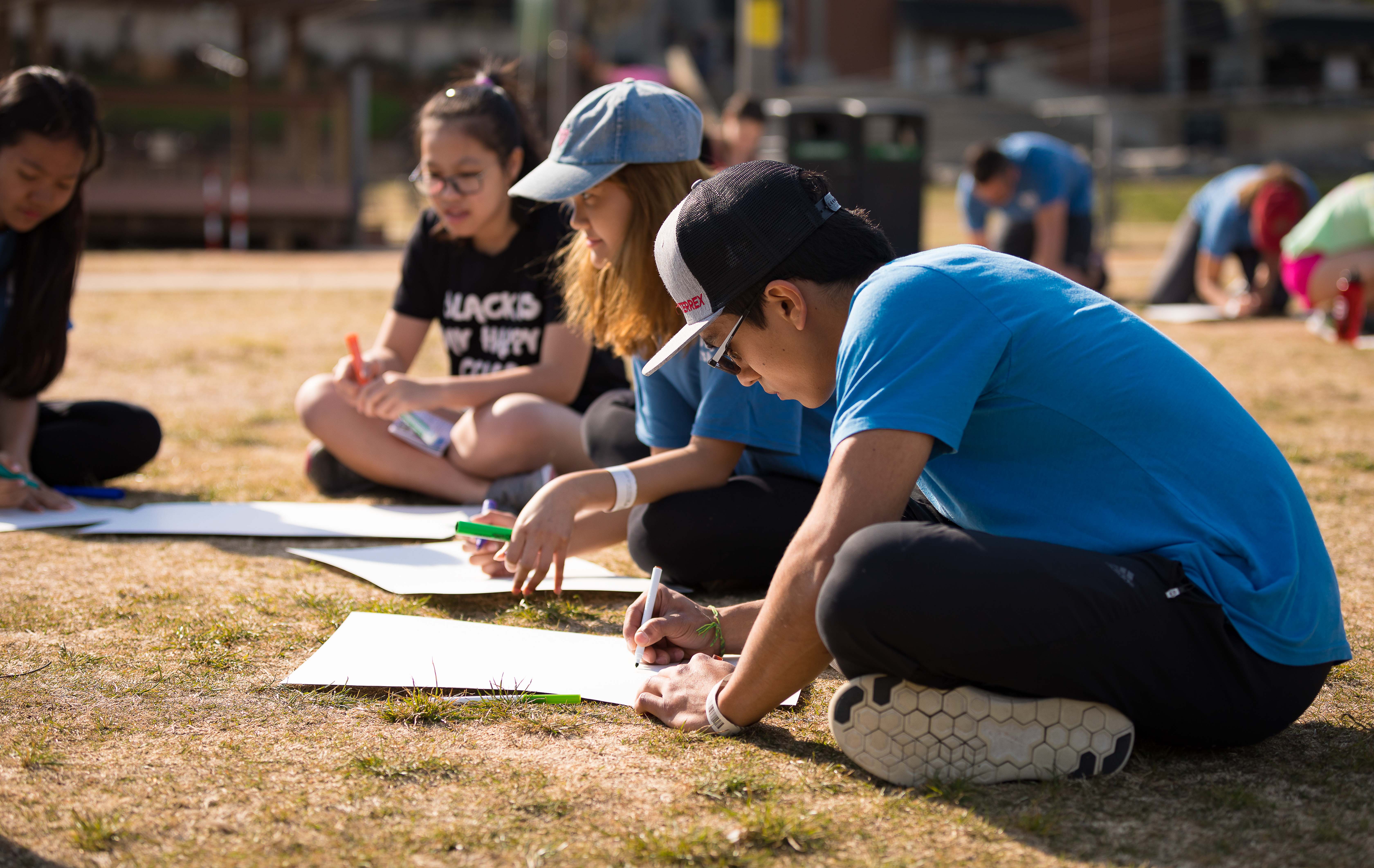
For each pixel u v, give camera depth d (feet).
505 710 6.03
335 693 6.25
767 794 5.14
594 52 80.43
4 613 7.44
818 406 5.54
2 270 9.95
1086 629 4.94
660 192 7.44
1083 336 5.15
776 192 5.17
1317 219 21.44
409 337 11.21
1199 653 5.09
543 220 10.32
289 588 8.09
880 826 4.85
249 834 4.77
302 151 48.42
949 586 4.82
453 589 7.89
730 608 6.80
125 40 83.10
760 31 38.42
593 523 8.46
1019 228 25.45
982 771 5.19
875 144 32.55
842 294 5.22
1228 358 19.47
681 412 8.16
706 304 5.24
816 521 5.01
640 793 5.14
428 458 10.58
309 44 91.35
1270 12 103.86
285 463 12.41
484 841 4.73
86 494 10.53
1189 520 5.15
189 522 9.73
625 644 6.95
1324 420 14.87
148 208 45.21
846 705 5.21
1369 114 87.40
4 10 44.98
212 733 5.74
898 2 97.50
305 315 25.25
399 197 63.57
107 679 6.41
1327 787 5.22
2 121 9.29
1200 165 79.56
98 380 17.37
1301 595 5.24
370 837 4.76
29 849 4.64
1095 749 5.20
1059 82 100.68
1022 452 5.24
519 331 10.57
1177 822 4.88
